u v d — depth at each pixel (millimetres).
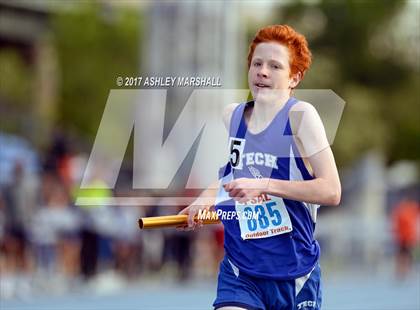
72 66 61938
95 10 62562
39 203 32844
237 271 10234
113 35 62719
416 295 39969
